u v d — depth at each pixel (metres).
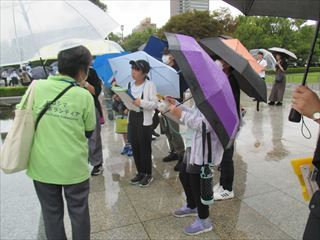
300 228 3.16
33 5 2.51
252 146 5.85
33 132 2.34
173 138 4.64
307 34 26.25
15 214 3.58
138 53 4.34
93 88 4.34
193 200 3.34
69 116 2.35
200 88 2.23
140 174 4.34
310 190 1.84
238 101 3.19
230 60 2.69
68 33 2.51
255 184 4.17
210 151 2.71
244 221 3.30
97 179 4.51
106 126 7.98
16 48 2.31
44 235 3.15
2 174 4.83
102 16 2.80
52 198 2.46
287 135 6.54
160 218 3.41
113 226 3.27
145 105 3.84
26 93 2.37
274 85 10.30
